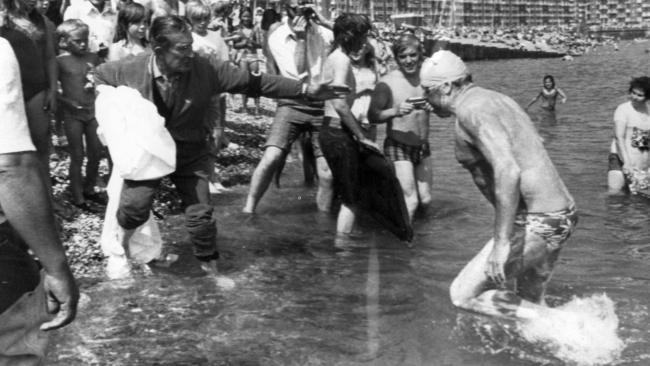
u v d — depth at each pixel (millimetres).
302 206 8438
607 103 21203
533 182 5016
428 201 7992
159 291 5613
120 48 7930
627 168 9188
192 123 5965
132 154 5602
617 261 6398
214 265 6039
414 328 4945
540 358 4512
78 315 5086
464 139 5203
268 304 5371
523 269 5137
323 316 5152
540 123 16391
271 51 7969
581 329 4895
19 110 2809
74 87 7449
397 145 7633
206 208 5910
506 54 76562
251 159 11227
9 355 2926
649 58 67812
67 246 6477
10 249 2906
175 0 11750
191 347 4621
